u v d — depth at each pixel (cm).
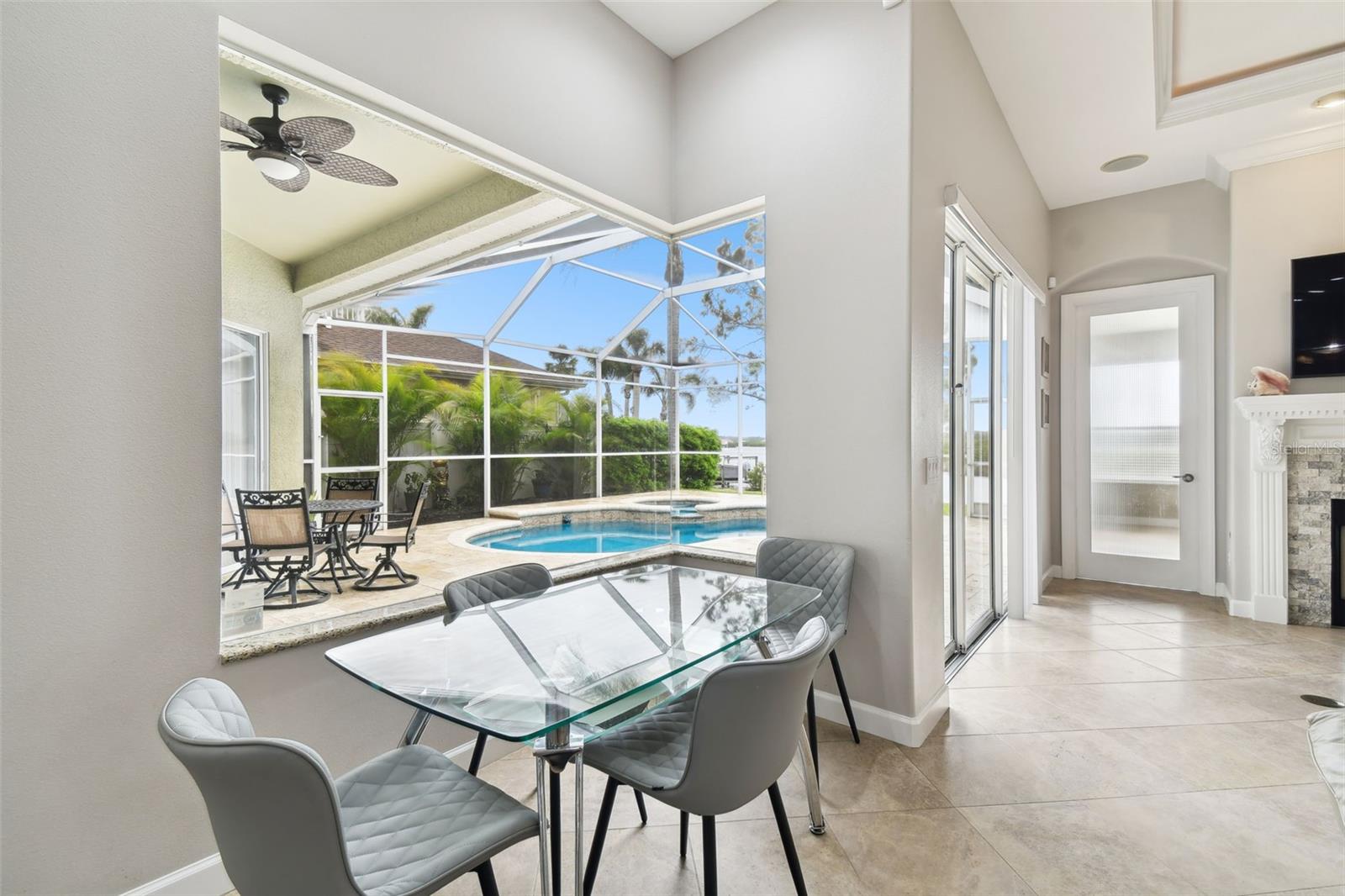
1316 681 286
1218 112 336
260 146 175
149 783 150
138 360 148
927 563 244
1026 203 405
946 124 256
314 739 181
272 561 179
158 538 151
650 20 287
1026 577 421
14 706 131
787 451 266
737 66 288
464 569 248
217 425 163
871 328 239
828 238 252
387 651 144
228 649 165
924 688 238
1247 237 389
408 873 102
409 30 201
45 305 134
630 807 199
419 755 140
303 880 90
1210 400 444
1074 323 498
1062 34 279
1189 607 415
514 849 180
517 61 237
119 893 145
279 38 170
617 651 143
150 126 149
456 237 237
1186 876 160
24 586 132
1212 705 262
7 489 130
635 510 341
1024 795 197
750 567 289
